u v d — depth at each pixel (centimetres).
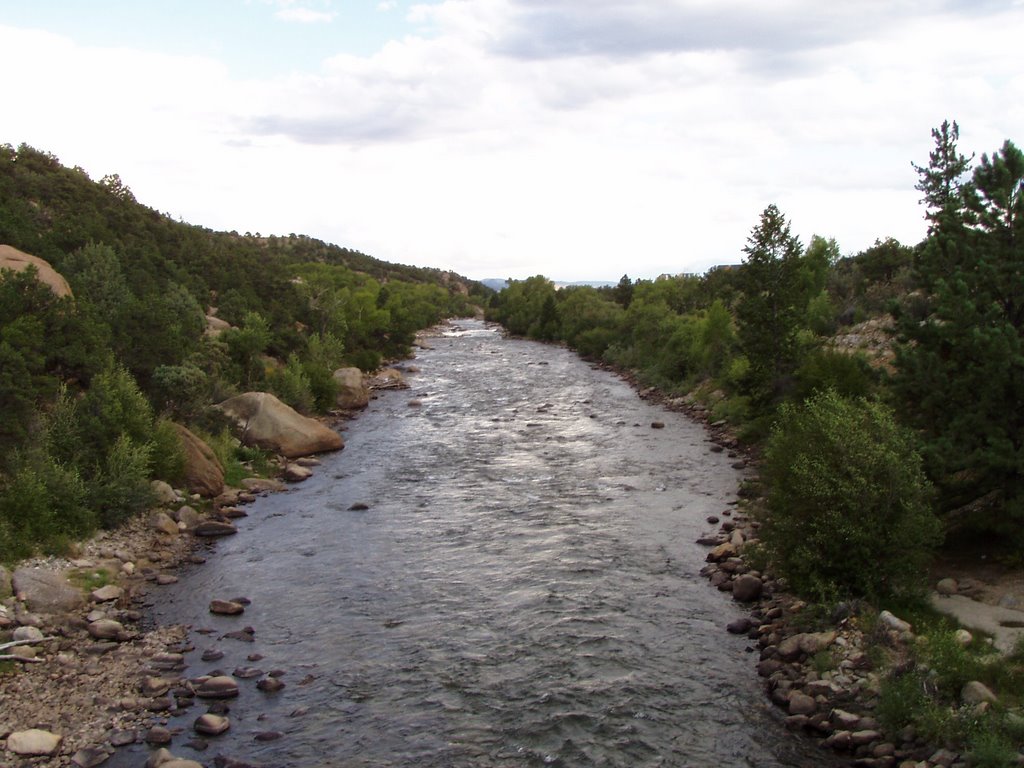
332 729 1485
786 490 2056
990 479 1964
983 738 1209
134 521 2662
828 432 1927
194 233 8606
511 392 6619
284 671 1720
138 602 2106
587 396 6347
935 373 1981
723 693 1608
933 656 1465
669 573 2309
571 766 1362
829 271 6744
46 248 4756
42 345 2864
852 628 1720
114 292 4381
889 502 1827
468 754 1403
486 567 2389
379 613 2048
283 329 6456
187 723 1497
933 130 2253
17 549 2175
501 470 3712
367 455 4100
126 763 1356
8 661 1705
